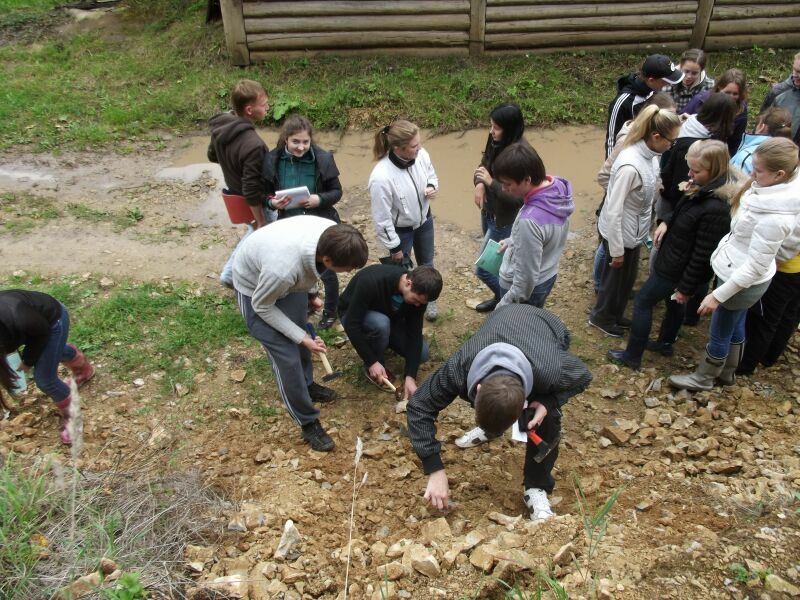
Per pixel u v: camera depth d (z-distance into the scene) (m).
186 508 3.47
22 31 10.91
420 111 8.76
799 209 3.65
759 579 2.86
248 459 4.16
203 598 2.95
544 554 3.08
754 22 9.62
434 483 3.19
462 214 7.11
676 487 3.74
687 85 6.37
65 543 3.04
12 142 8.07
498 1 9.24
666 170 4.89
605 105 8.92
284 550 3.27
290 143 4.62
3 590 2.79
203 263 6.13
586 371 3.14
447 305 5.79
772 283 4.41
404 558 3.17
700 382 4.62
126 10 11.24
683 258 4.32
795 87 6.34
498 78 9.21
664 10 9.48
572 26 9.51
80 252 6.21
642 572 2.95
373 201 4.79
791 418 4.36
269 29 9.31
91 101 9.02
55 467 3.34
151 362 4.94
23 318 3.62
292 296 3.89
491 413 2.65
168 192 7.35
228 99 8.96
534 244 3.96
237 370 4.91
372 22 9.34
